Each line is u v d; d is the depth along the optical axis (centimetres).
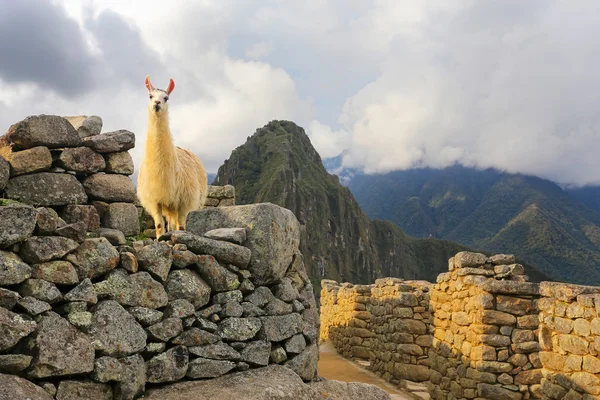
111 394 470
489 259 1100
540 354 875
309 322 714
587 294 785
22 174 588
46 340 425
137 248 562
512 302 1024
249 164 18075
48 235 459
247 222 645
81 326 455
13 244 435
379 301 1620
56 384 432
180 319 539
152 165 834
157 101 812
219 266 591
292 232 702
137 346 491
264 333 619
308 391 584
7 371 404
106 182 682
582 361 770
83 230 479
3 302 411
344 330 1909
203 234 650
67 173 635
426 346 1397
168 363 520
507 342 1012
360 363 1727
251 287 621
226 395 511
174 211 895
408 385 1367
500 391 994
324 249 16275
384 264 19825
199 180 970
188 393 511
